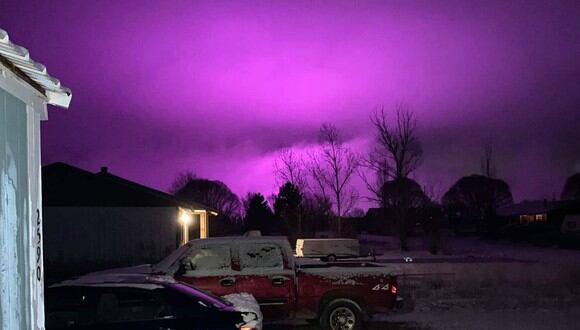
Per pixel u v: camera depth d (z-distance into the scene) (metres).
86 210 26.72
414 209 53.19
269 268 10.62
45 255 26.22
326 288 10.60
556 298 16.03
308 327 11.98
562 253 41.00
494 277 22.17
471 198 80.06
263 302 10.48
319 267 11.28
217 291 10.36
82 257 26.50
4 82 4.02
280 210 60.75
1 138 3.94
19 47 3.69
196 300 6.85
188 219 32.16
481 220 77.31
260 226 66.19
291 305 10.55
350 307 10.65
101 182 26.88
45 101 5.23
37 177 5.04
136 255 26.81
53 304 6.58
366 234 70.75
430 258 36.75
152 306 6.69
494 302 15.33
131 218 26.95
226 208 78.31
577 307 14.50
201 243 10.63
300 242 30.31
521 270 26.03
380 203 50.66
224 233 63.38
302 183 61.25
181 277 10.35
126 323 6.55
